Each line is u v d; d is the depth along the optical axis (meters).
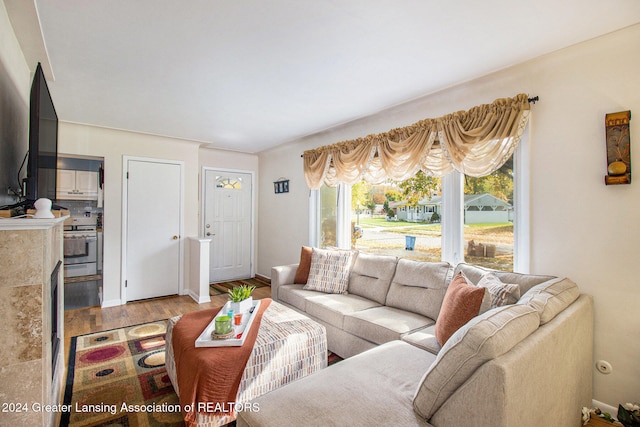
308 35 1.84
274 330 2.04
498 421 1.01
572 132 2.04
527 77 2.25
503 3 1.54
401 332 2.09
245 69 2.27
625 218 1.84
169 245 4.41
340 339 2.50
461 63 2.18
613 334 1.88
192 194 4.63
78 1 1.53
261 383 1.79
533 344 1.18
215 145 4.90
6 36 1.66
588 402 1.84
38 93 1.60
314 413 1.19
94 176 5.42
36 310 1.39
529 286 1.99
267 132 4.09
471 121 2.44
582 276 2.00
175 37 1.86
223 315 2.07
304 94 2.76
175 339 1.97
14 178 1.95
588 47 1.95
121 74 2.36
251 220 5.70
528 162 2.23
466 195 2.72
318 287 3.15
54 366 1.77
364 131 3.61
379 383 1.41
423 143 2.77
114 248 3.99
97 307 3.92
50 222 1.41
